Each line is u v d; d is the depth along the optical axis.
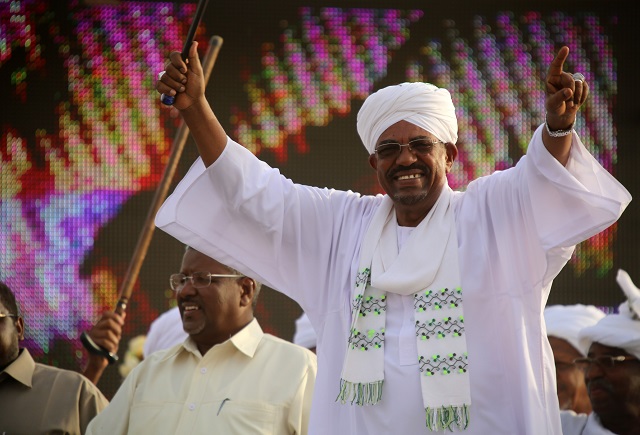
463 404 8.67
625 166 18.92
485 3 19.08
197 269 11.54
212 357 11.34
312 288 9.60
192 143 19.14
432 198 9.27
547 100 8.45
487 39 19.05
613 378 12.16
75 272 18.86
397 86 9.32
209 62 13.08
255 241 9.61
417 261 9.02
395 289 9.00
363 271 9.19
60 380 12.16
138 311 18.77
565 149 8.64
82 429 12.03
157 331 15.70
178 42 19.16
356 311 9.06
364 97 19.06
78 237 18.92
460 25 19.08
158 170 19.06
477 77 19.02
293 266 9.63
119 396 11.55
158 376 11.48
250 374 11.20
